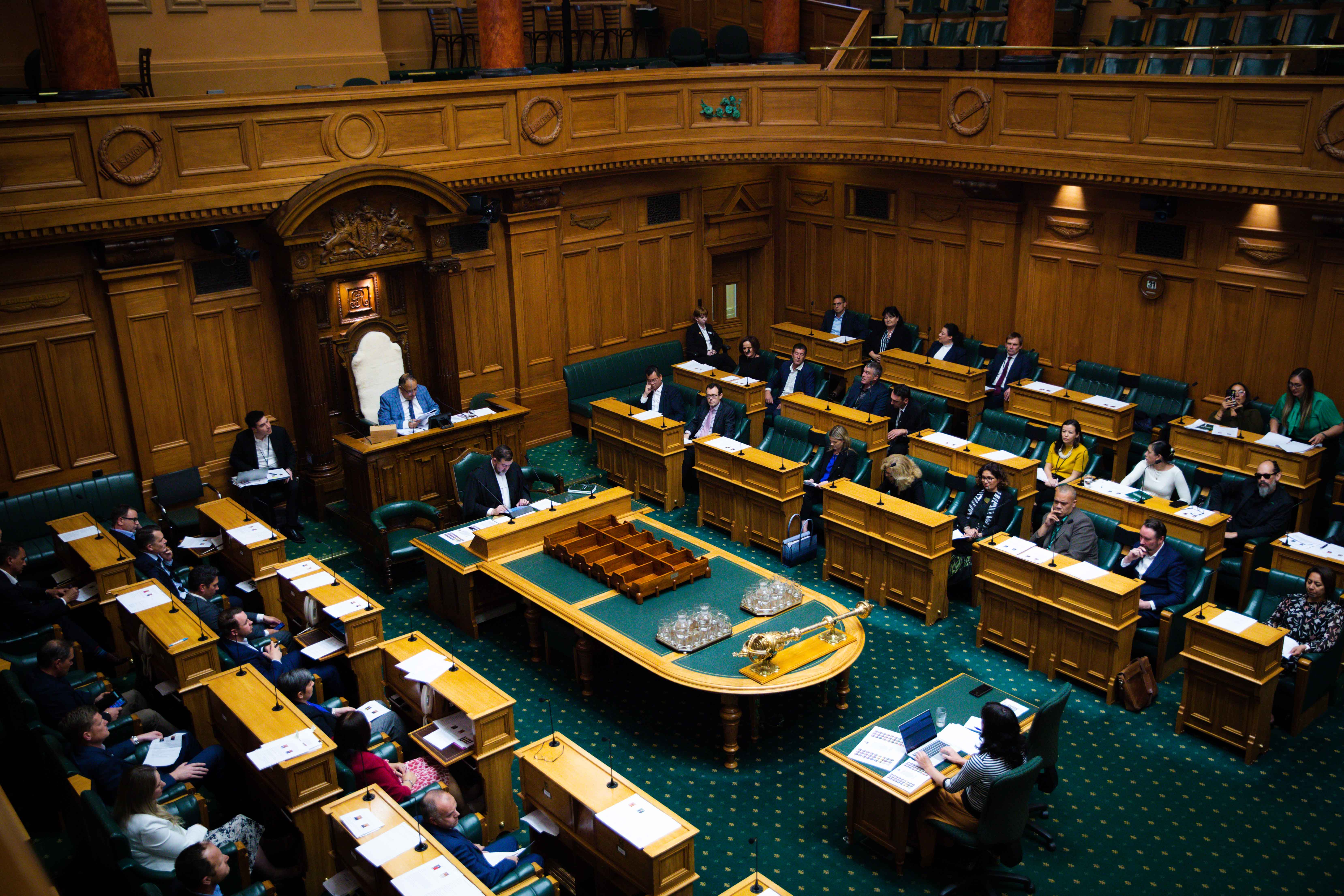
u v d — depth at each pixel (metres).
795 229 15.77
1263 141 10.31
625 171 13.71
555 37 16.73
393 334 12.58
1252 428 10.89
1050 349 13.39
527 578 9.30
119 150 9.96
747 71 13.85
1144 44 12.50
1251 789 7.64
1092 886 6.77
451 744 7.08
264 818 7.02
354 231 11.58
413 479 11.53
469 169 12.23
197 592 8.72
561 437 14.12
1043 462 11.23
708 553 9.60
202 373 11.23
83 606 9.02
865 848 7.15
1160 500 9.80
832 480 10.99
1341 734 8.22
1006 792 6.21
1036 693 8.76
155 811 6.06
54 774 6.71
